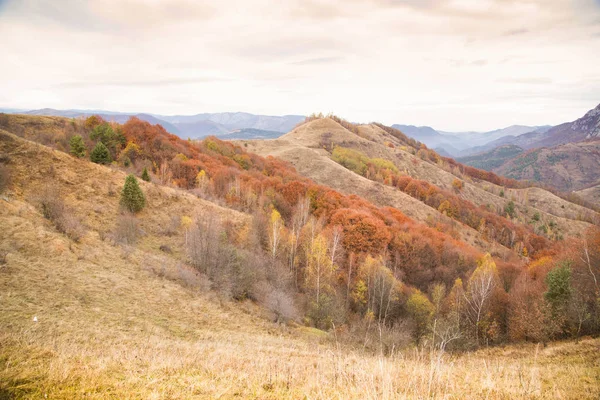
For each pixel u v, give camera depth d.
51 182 39.03
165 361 10.10
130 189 41.41
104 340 15.21
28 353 8.88
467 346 27.30
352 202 79.06
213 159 92.94
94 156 49.66
